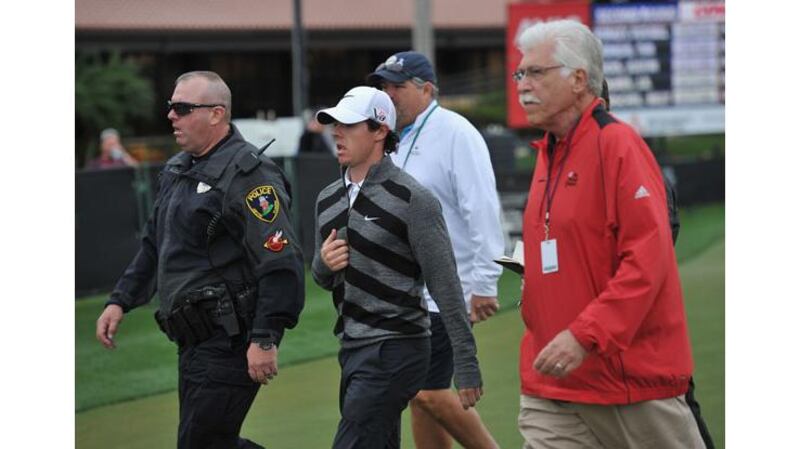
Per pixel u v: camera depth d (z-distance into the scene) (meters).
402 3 117.38
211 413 19.03
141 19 102.81
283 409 27.95
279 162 48.31
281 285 18.66
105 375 32.19
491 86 108.69
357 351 18.31
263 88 117.81
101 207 42.53
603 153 15.06
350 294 18.23
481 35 117.31
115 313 20.56
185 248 19.05
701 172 70.88
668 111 75.94
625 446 15.58
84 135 97.38
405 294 18.12
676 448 15.58
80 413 28.34
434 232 17.94
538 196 15.88
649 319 15.16
